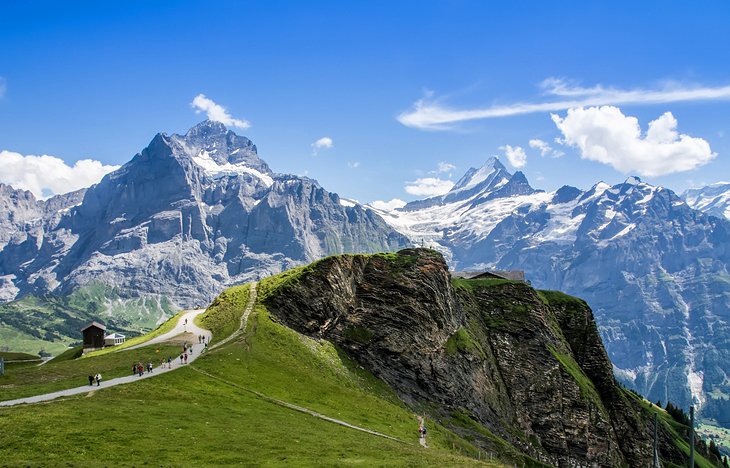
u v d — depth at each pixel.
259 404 107.75
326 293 179.50
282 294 175.62
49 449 68.44
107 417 82.81
